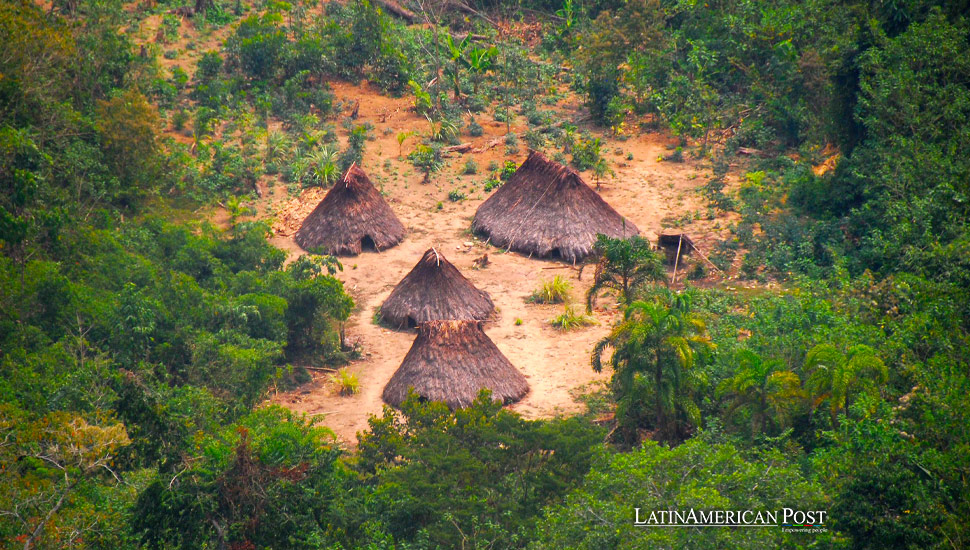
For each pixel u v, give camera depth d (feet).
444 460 259.60
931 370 287.28
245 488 219.20
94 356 346.13
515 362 406.21
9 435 243.40
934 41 502.38
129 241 437.58
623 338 323.16
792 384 302.66
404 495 249.75
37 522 218.38
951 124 483.92
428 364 368.68
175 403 291.58
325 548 219.61
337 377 394.52
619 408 326.65
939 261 367.86
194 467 222.07
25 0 486.38
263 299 396.57
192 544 215.92
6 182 403.95
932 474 232.73
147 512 215.92
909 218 426.10
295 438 271.28
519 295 470.39
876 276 427.33
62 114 476.13
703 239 520.01
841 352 309.01
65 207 408.26
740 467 216.33
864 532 208.44
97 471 261.65
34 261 361.51
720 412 330.54
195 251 444.96
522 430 271.49
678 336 314.14
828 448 279.49
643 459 218.79
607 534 197.77
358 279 491.72
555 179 516.73
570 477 262.88
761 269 479.41
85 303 359.87
